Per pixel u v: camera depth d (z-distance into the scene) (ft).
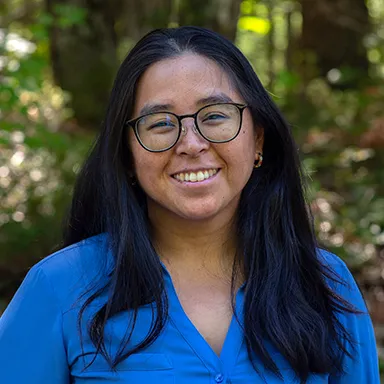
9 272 17.07
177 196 6.89
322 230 16.84
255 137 7.52
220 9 21.56
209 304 7.22
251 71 7.18
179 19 21.93
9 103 16.30
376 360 7.73
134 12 22.49
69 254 7.13
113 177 7.20
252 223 7.57
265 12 32.24
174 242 7.45
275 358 7.02
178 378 6.71
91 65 23.85
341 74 31.86
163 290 6.97
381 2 37.78
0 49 16.67
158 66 6.85
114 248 7.11
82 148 19.27
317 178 23.91
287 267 7.43
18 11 25.89
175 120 6.77
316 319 7.23
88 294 6.90
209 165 6.84
